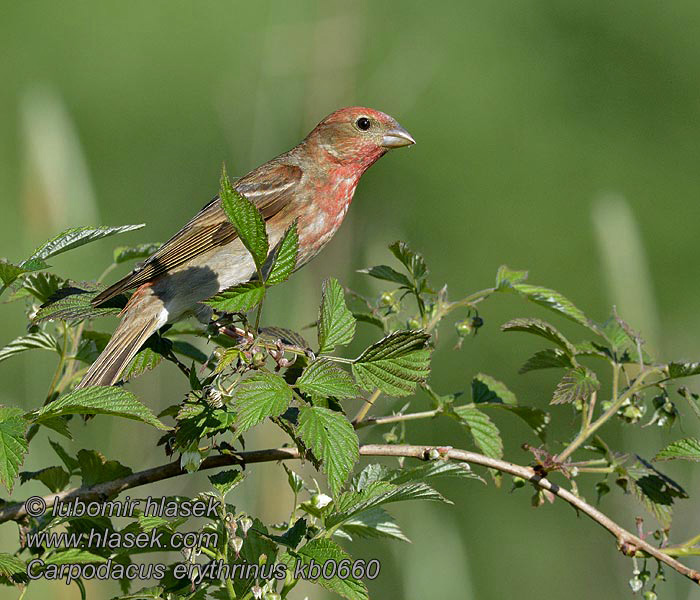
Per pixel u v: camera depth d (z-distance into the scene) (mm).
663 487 6641
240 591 5531
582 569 16922
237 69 21594
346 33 14969
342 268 13016
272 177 9305
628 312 8609
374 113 9484
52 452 10008
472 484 17812
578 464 6629
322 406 5684
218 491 5641
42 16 22688
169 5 22469
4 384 15562
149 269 7750
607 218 8727
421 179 22844
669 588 10055
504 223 22531
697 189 22812
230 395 5742
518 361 21141
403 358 5855
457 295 22297
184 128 22359
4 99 22281
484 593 17359
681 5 23406
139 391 10625
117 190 22234
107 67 22766
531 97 23219
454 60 22875
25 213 8758
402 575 9594
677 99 23172
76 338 7082
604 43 23469
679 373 6641
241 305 5574
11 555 5785
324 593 9719
